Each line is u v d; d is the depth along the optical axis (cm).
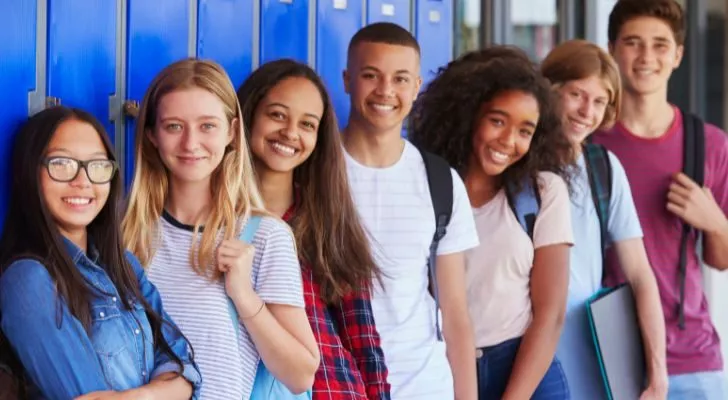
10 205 277
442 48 493
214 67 313
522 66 409
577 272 437
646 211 492
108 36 355
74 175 274
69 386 264
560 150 415
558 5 631
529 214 404
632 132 496
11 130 316
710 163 504
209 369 296
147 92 312
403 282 364
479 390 403
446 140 418
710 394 493
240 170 312
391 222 369
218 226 308
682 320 486
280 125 341
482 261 402
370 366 343
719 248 494
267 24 419
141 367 281
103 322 274
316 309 339
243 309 298
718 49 711
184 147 304
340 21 449
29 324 262
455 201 380
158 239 311
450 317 381
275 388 312
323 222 345
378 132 373
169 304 302
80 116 279
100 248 285
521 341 403
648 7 491
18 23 320
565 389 415
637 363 450
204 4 393
